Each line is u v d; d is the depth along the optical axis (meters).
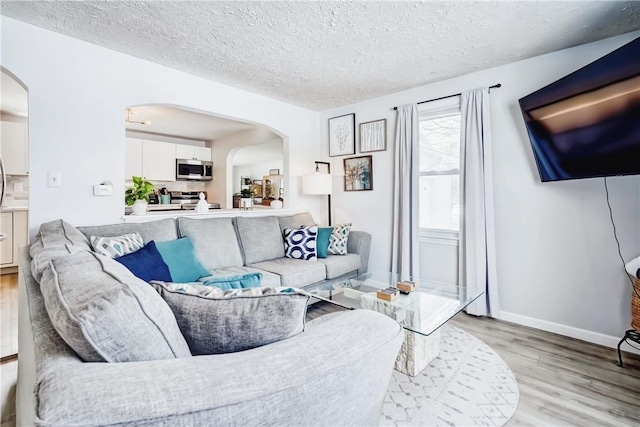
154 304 0.75
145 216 2.70
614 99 1.78
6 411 1.52
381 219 3.74
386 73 2.95
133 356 0.66
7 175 4.42
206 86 3.08
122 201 2.57
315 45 2.39
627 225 2.25
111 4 1.89
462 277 3.00
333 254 3.53
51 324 0.77
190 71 2.89
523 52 2.52
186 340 0.89
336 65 2.77
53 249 1.35
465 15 1.99
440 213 3.33
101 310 0.63
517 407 1.63
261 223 3.35
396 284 2.40
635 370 1.98
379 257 3.76
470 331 2.57
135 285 0.77
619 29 2.17
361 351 0.78
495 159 2.83
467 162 2.92
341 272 3.24
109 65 2.47
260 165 9.91
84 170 2.37
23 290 1.19
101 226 2.36
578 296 2.46
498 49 2.46
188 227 2.80
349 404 0.75
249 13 1.97
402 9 1.92
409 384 1.83
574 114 2.04
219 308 0.87
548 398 1.71
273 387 0.59
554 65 2.52
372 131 3.77
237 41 2.33
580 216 2.44
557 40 2.33
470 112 2.89
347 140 4.04
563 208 2.51
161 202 5.21
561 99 2.11
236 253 3.01
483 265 2.81
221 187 6.01
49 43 2.20
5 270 4.21
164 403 0.49
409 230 3.33
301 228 3.43
